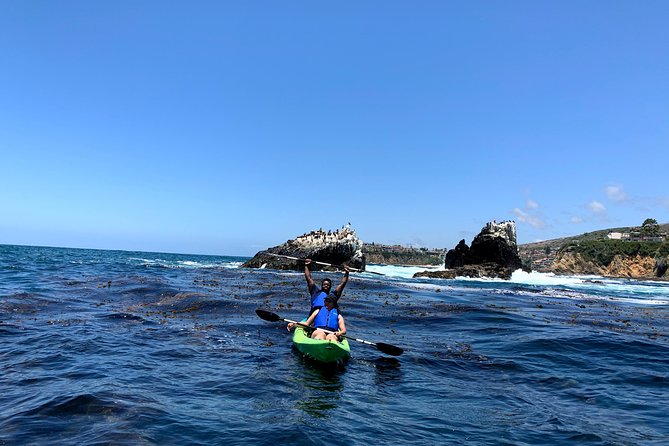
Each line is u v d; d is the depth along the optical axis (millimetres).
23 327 11078
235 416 5961
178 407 6191
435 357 10023
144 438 5102
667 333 14078
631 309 21641
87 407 5980
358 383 7902
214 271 34625
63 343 9648
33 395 6434
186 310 14867
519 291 29906
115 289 19109
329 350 8875
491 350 10828
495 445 5434
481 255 50062
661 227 146750
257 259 46062
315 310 10820
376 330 12906
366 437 5504
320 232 47750
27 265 34125
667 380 8617
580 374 8938
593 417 6531
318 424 5805
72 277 24469
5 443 4867
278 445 5074
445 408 6789
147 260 61031
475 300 21625
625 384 8320
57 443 4898
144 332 11203
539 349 10945
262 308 15516
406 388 7770
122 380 7289
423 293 24281
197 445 5000
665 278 82312
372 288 25484
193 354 9273
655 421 6395
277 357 9336
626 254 92125
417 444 5391
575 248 100188
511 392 7715
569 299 25641
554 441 5594
